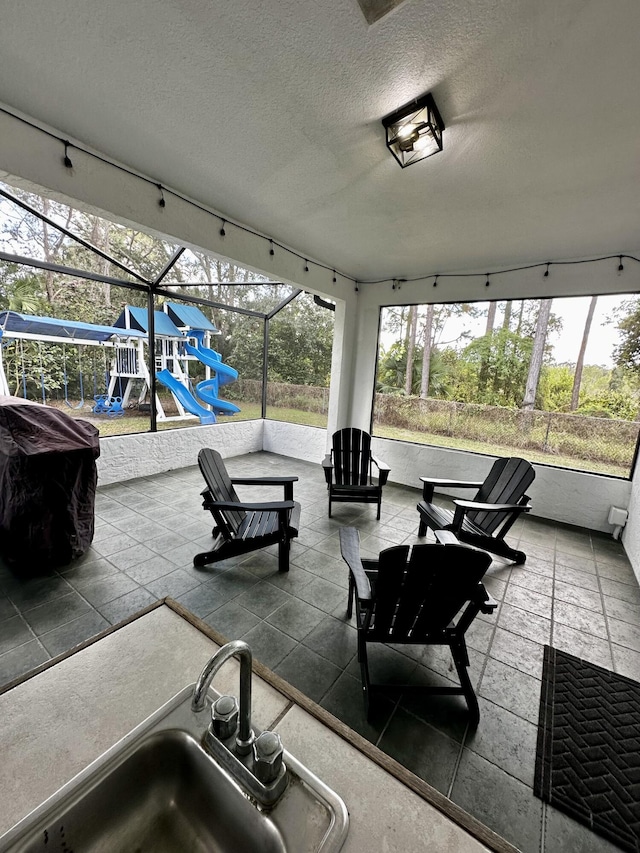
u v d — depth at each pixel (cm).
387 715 145
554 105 153
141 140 195
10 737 67
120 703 74
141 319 453
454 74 139
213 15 121
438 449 421
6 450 222
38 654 164
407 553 134
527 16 115
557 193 225
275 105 163
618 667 175
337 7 115
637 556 264
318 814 57
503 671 170
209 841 64
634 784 123
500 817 112
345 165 207
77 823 57
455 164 198
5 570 229
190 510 331
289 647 177
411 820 56
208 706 74
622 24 115
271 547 279
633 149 180
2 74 152
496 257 349
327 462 344
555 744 136
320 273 393
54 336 384
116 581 222
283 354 600
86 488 249
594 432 363
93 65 146
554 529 339
